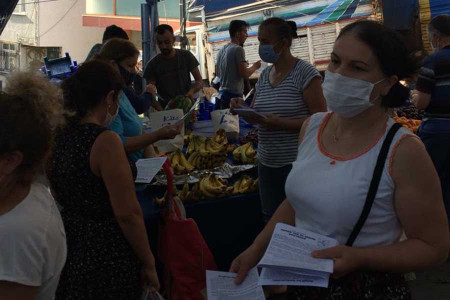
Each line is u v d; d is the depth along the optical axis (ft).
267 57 9.68
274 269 4.41
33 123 3.96
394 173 4.32
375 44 4.47
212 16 37.04
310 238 4.50
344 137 4.78
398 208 4.34
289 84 9.61
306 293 4.83
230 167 11.75
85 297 6.48
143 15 25.11
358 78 4.53
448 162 12.66
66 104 6.50
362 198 4.38
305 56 32.40
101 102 6.64
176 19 62.75
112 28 16.65
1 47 67.05
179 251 8.29
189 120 14.62
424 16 24.21
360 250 4.29
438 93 12.34
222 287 5.17
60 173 6.43
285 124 9.36
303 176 4.82
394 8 24.71
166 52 18.35
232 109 9.83
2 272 3.80
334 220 4.50
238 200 10.32
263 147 10.15
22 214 3.92
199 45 40.68
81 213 6.54
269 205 10.21
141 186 10.27
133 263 6.73
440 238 4.30
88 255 6.45
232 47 18.94
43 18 69.92
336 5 30.55
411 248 4.26
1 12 21.06
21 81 4.16
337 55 4.65
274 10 33.30
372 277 4.58
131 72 10.66
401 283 4.72
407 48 4.60
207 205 10.03
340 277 4.56
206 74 38.65
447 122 12.46
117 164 6.33
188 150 12.38
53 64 18.07
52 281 4.25
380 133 4.55
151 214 8.81
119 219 6.46
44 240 3.97
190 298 8.20
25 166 4.00
